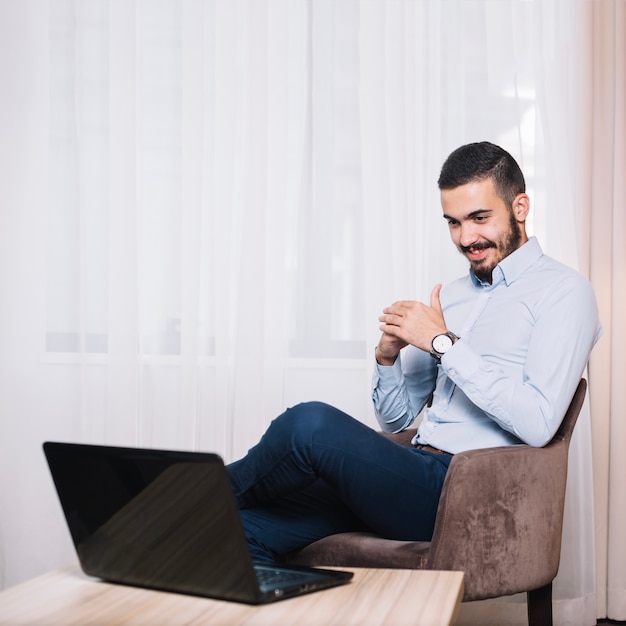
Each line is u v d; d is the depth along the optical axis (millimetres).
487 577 1657
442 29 2781
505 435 1894
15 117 2814
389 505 1697
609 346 2729
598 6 2746
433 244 2752
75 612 1039
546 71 2752
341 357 2791
